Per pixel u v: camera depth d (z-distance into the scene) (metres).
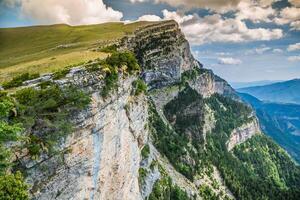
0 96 59.09
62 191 68.19
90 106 76.81
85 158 75.31
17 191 47.56
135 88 120.00
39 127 64.06
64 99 70.56
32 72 102.25
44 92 67.12
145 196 138.75
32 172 61.41
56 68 99.94
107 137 87.00
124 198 103.62
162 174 178.75
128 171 108.19
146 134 146.00
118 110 97.00
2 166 52.16
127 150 106.94
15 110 58.72
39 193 62.16
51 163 65.44
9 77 100.75
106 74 89.19
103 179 85.38
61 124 67.56
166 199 165.00
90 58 118.81
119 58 105.81
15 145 58.12
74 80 76.12
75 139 72.12
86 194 76.50
